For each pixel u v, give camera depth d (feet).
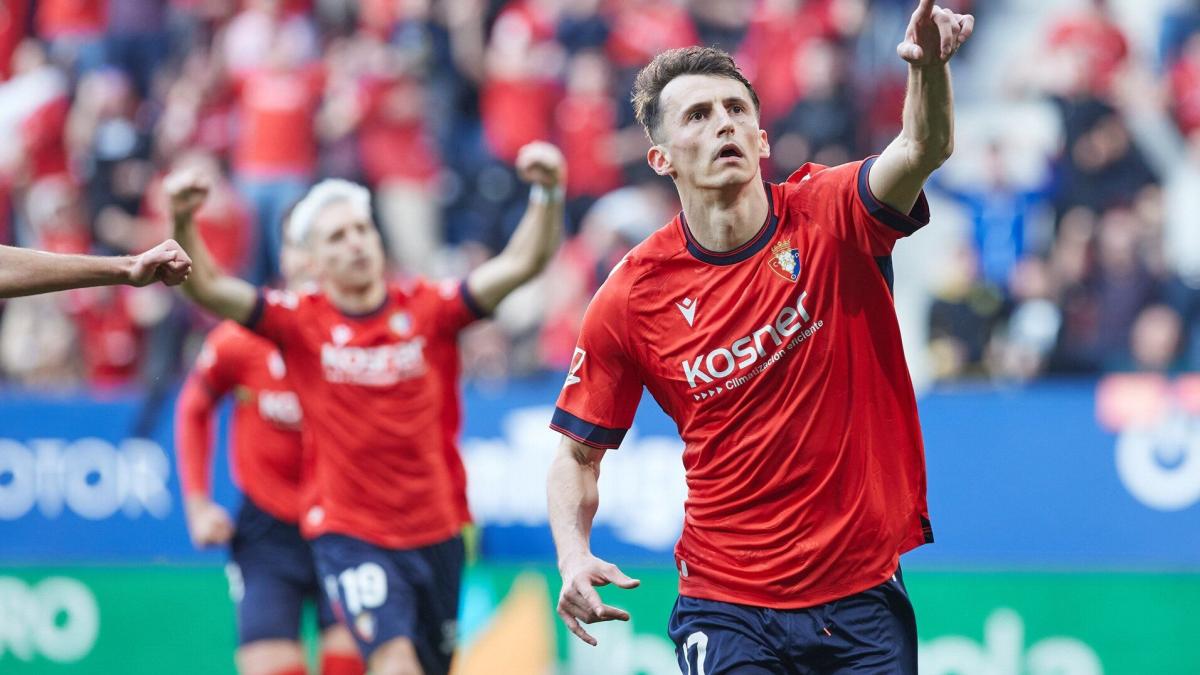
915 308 119.85
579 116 126.93
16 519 98.58
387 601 70.49
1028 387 87.97
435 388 73.00
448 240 129.08
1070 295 106.83
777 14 126.41
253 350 79.41
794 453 46.96
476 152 132.26
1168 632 83.61
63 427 98.48
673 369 48.19
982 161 123.44
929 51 42.70
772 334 46.91
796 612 47.67
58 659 97.50
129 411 97.76
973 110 131.85
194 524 80.28
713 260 47.57
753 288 47.06
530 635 90.79
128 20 147.02
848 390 46.93
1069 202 114.62
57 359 115.96
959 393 87.40
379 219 127.03
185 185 67.77
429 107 134.00
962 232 118.42
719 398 47.62
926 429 87.61
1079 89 118.32
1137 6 134.21
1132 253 108.06
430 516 72.59
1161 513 84.33
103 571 97.25
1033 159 121.60
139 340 116.98
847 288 46.75
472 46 135.85
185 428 81.56
